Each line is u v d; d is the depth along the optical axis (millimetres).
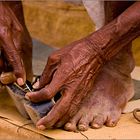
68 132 984
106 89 1093
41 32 1884
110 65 1146
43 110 950
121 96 1115
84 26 1871
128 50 1180
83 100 1027
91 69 993
